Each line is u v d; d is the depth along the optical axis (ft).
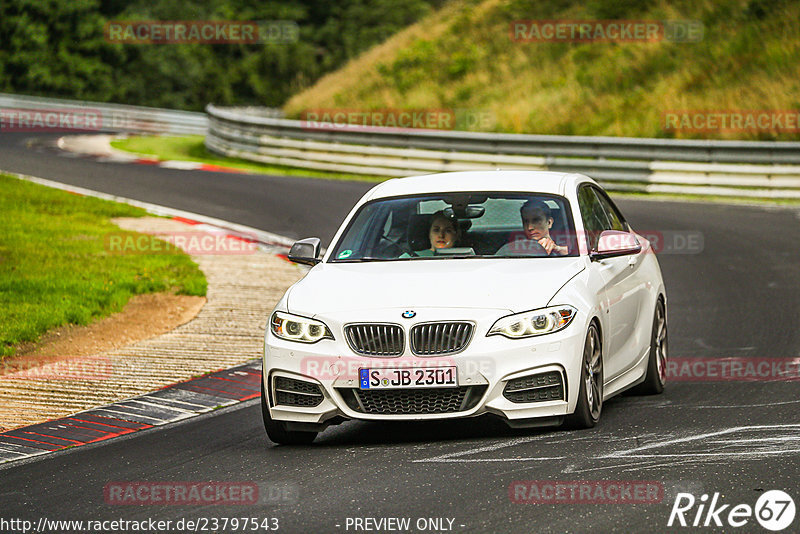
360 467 73.82
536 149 309.83
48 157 359.25
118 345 129.59
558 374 78.64
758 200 270.67
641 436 78.64
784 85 342.23
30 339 128.26
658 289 101.40
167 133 570.87
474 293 80.12
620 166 290.56
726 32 392.88
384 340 78.84
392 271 85.35
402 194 95.76
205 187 286.87
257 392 107.45
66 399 105.19
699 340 122.42
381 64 491.31
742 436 77.36
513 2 504.02
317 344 80.02
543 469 69.97
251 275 175.11
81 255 178.91
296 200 263.49
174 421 96.37
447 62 469.98
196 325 140.67
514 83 425.28
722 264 178.70
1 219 207.31
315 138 350.84
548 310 79.25
